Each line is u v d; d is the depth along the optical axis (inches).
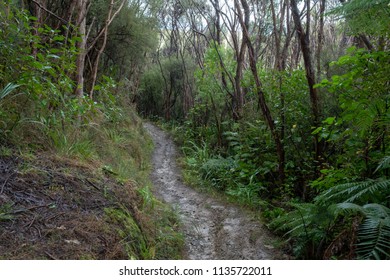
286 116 208.8
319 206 124.4
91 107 184.5
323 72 253.0
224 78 321.7
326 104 193.2
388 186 112.0
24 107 155.3
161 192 229.3
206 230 173.3
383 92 121.0
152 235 139.1
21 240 93.2
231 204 210.4
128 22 336.8
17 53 150.1
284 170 205.8
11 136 140.7
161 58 658.8
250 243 155.6
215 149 315.9
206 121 383.6
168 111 577.9
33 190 117.6
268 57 451.8
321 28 250.4
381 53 120.7
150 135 415.2
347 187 114.0
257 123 253.8
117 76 400.8
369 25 120.2
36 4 193.3
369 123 112.3
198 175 269.4
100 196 133.7
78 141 178.9
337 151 181.8
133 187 167.2
